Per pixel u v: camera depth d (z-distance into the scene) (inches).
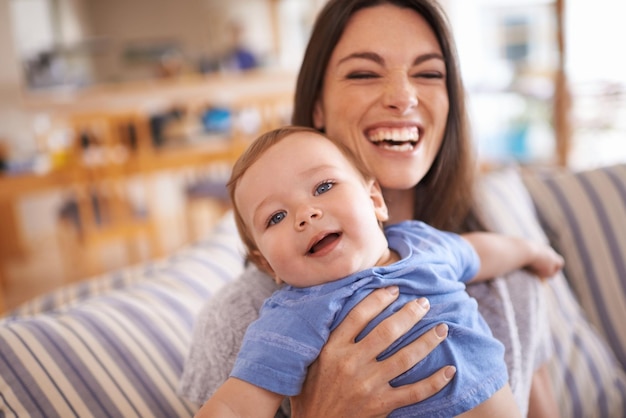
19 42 231.6
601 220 69.2
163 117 158.4
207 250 56.6
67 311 45.6
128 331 43.5
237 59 250.5
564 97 97.7
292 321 34.2
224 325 38.3
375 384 33.3
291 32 313.1
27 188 130.1
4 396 37.8
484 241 46.4
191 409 41.9
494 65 198.2
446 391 33.9
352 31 44.3
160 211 228.5
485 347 35.2
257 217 36.8
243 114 171.8
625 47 148.9
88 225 141.8
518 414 35.4
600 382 56.9
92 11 314.2
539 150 156.6
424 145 45.0
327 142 38.8
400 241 39.6
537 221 70.5
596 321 66.6
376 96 43.3
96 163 137.6
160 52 297.6
